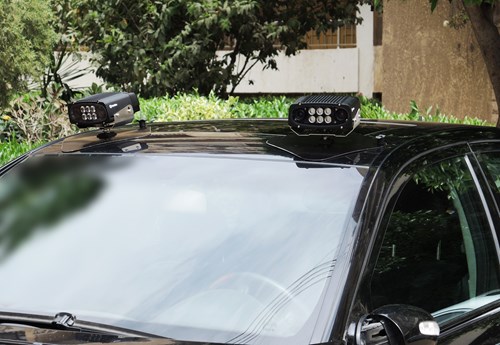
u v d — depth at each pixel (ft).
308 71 75.41
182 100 38.55
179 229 11.69
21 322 10.76
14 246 12.10
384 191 11.64
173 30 52.60
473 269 12.62
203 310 10.73
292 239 11.20
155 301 10.93
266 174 12.07
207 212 11.82
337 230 11.12
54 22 49.47
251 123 14.48
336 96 12.84
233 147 12.84
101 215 12.17
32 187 12.98
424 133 13.51
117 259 11.53
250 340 10.25
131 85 52.85
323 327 10.12
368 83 73.36
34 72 36.58
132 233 11.82
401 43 48.88
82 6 51.72
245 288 10.85
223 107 38.29
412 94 48.47
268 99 48.39
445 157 13.03
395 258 11.37
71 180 12.87
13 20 34.86
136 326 10.61
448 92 46.70
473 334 12.01
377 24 72.43
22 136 40.27
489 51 32.99
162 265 11.34
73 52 52.75
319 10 55.52
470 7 32.55
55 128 40.40
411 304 11.35
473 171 13.46
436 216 12.32
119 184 12.53
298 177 11.91
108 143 13.70
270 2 54.13
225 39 59.00
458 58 46.11
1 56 35.22
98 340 10.35
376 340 10.17
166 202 12.07
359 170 11.85
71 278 11.41
